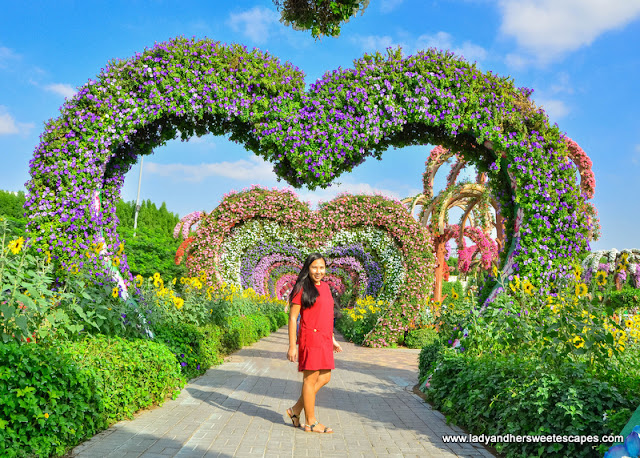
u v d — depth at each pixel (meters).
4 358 3.07
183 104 6.31
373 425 4.60
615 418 2.97
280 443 3.83
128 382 4.52
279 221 14.34
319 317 4.32
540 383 3.65
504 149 6.53
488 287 6.91
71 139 5.93
